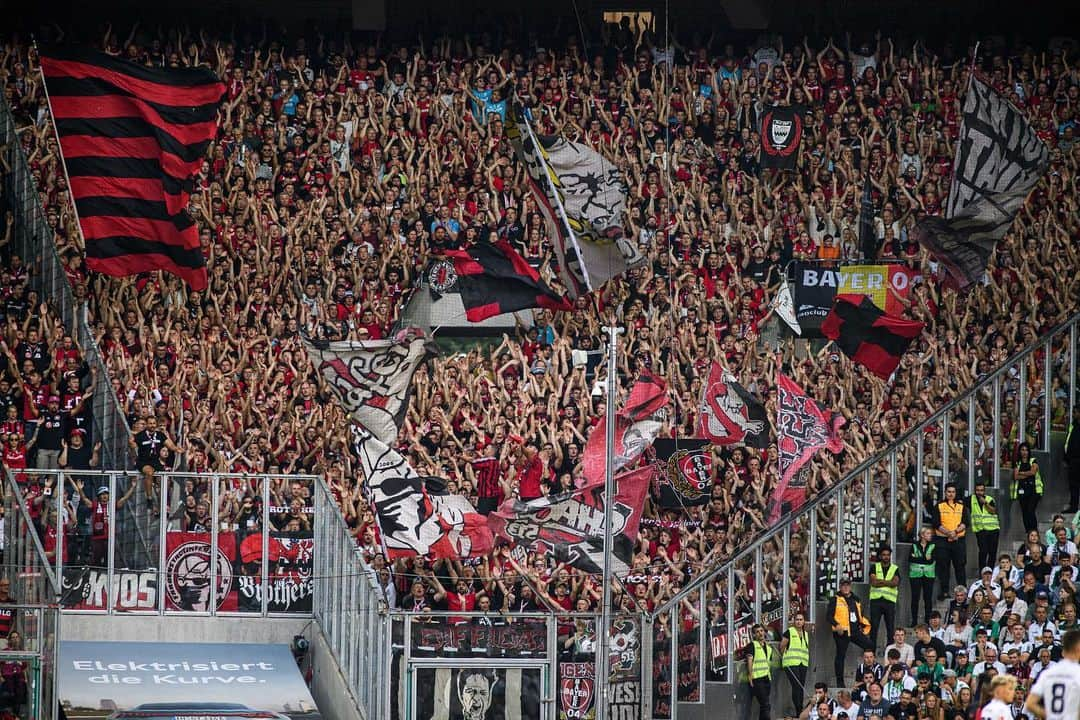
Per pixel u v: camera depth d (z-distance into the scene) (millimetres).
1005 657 51531
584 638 54625
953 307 71500
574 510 56125
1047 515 60469
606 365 67750
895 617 57344
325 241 71750
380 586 55688
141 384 63000
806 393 66688
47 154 72938
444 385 64562
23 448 62312
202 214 71938
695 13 85500
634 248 71188
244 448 62156
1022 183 70812
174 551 56719
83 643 55562
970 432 59219
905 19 85312
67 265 70000
